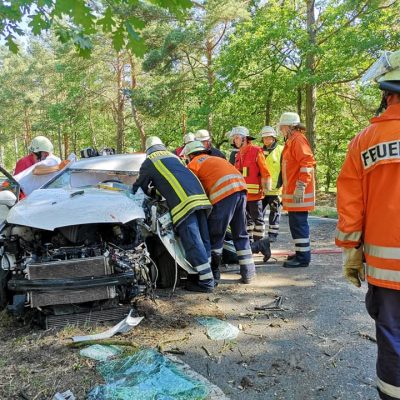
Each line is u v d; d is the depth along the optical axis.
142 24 2.50
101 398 2.73
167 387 2.84
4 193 4.62
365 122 19.77
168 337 3.63
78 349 3.42
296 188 5.54
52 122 36.09
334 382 2.93
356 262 2.34
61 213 3.86
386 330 2.15
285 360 3.23
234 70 16.20
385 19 12.97
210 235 5.13
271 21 15.12
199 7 20.53
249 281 5.10
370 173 2.20
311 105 15.71
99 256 3.83
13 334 3.78
